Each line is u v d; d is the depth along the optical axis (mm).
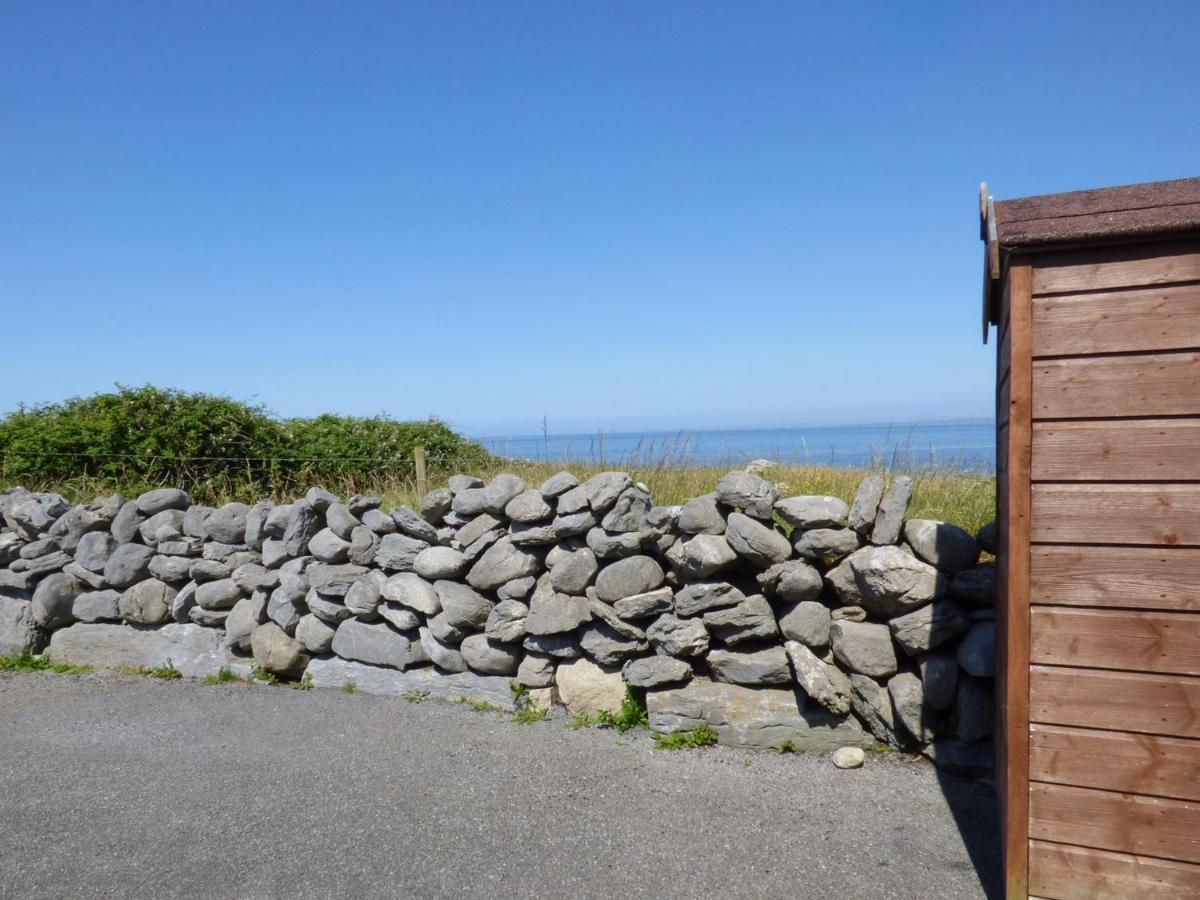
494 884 3320
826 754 4367
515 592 5242
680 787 4070
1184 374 2596
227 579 6250
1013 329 2758
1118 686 2676
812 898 3145
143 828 3885
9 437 9750
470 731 4910
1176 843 2633
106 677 6238
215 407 9773
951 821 3656
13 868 3574
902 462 7711
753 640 4645
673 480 7242
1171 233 2576
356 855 3576
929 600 4184
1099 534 2686
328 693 5707
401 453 10578
